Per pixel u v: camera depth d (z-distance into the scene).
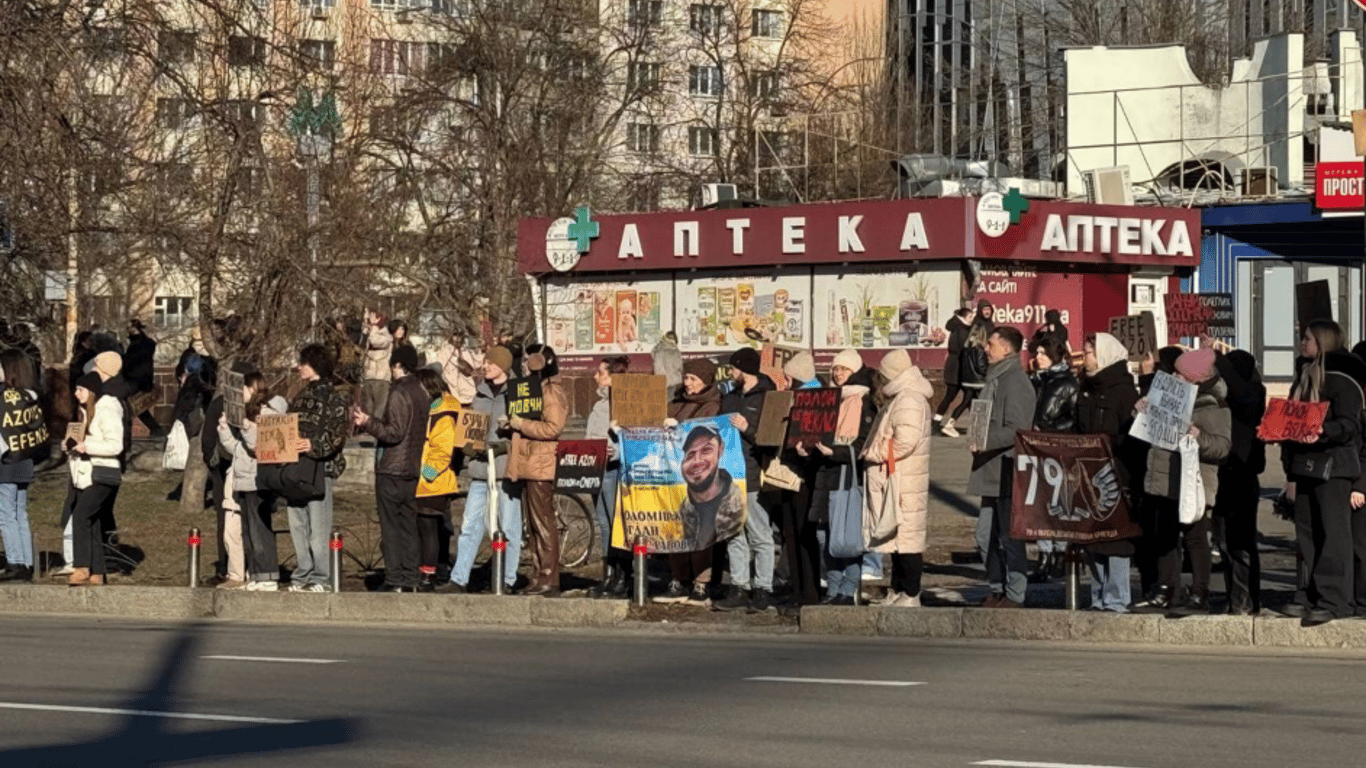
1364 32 60.06
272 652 14.05
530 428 16.91
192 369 24.83
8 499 18.95
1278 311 37.78
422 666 13.07
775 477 15.70
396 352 17.48
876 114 60.38
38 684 12.23
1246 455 13.83
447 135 47.34
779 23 64.75
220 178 23.14
